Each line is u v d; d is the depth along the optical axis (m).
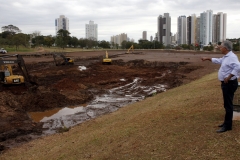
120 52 87.00
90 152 7.73
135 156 6.44
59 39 108.00
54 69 38.97
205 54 73.06
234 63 6.24
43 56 65.00
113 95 22.45
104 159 6.76
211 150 5.98
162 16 188.88
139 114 11.62
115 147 7.39
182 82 26.30
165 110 10.88
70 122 15.37
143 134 7.86
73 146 9.06
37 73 34.34
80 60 55.72
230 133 6.61
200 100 11.42
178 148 6.35
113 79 30.12
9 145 11.96
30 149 10.75
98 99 21.02
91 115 16.61
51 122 15.46
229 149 5.89
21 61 23.42
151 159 6.12
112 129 9.84
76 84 25.45
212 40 149.88
